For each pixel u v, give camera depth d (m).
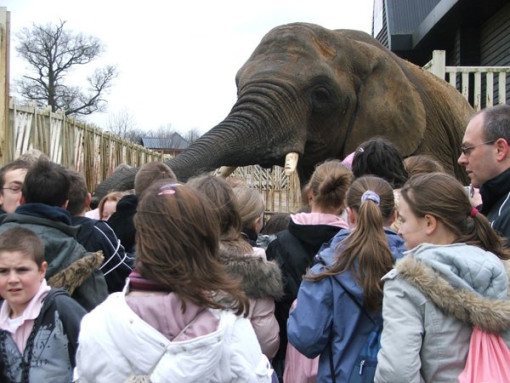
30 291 2.89
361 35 8.32
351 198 3.46
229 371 2.27
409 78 8.30
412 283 2.65
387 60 7.86
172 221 2.27
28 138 9.09
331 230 3.72
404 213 2.92
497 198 3.69
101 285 3.43
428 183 2.88
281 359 4.11
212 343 2.13
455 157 8.72
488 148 3.68
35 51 46.59
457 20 14.12
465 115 8.95
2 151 7.58
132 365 2.15
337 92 7.30
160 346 2.13
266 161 7.16
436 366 2.62
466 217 2.87
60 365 2.85
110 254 4.02
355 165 4.28
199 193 2.40
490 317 2.54
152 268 2.25
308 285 3.21
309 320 3.12
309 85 7.18
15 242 2.86
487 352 2.55
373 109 7.63
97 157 12.76
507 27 12.80
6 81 7.65
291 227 3.82
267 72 7.20
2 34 7.54
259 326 3.39
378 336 3.10
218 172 7.43
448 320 2.62
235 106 7.28
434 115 8.45
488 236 2.87
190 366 2.11
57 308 2.89
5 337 2.89
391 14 17.61
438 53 10.51
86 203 4.29
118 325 2.16
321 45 7.44
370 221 3.13
